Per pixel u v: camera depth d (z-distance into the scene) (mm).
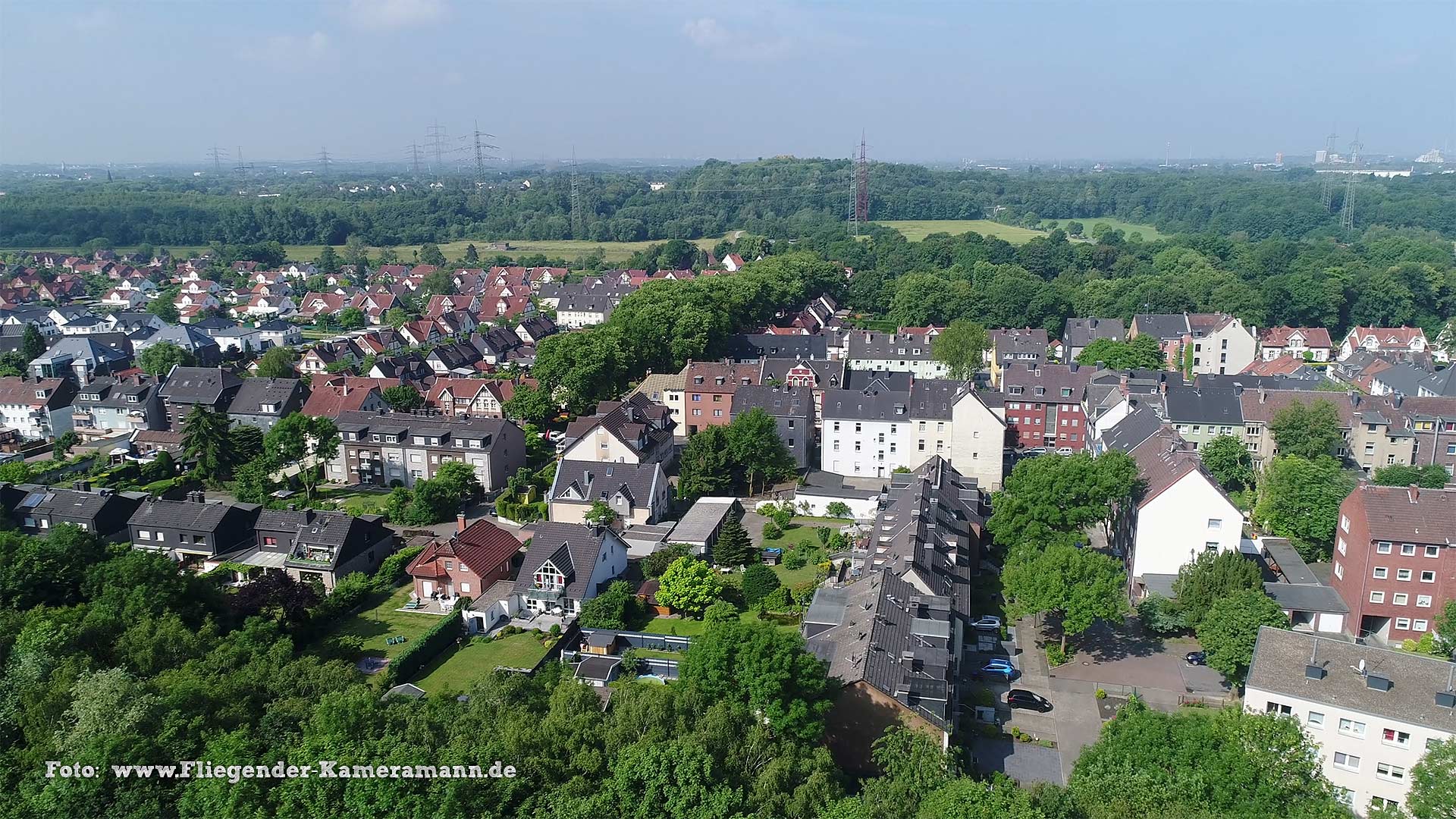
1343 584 90062
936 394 135500
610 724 55969
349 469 136875
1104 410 134750
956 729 70000
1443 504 84438
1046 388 149625
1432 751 56531
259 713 57844
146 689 57281
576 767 51312
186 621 78750
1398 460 123562
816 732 59500
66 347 194125
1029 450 147875
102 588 78750
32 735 53688
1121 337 199000
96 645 67000
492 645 87250
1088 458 100312
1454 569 82250
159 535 107562
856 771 64812
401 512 120062
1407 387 148500
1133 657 83938
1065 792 54375
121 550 89625
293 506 123812
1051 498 97188
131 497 113188
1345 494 101375
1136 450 110000
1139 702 64312
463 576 95750
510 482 128875
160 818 46281
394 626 91562
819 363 159000
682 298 195250
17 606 75750
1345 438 126938
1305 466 105750
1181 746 57969
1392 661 63844
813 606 79500
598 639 85375
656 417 143625
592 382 157125
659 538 110062
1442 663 62875
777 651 60750
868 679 63094
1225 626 77062
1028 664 83188
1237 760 55656
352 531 103250
